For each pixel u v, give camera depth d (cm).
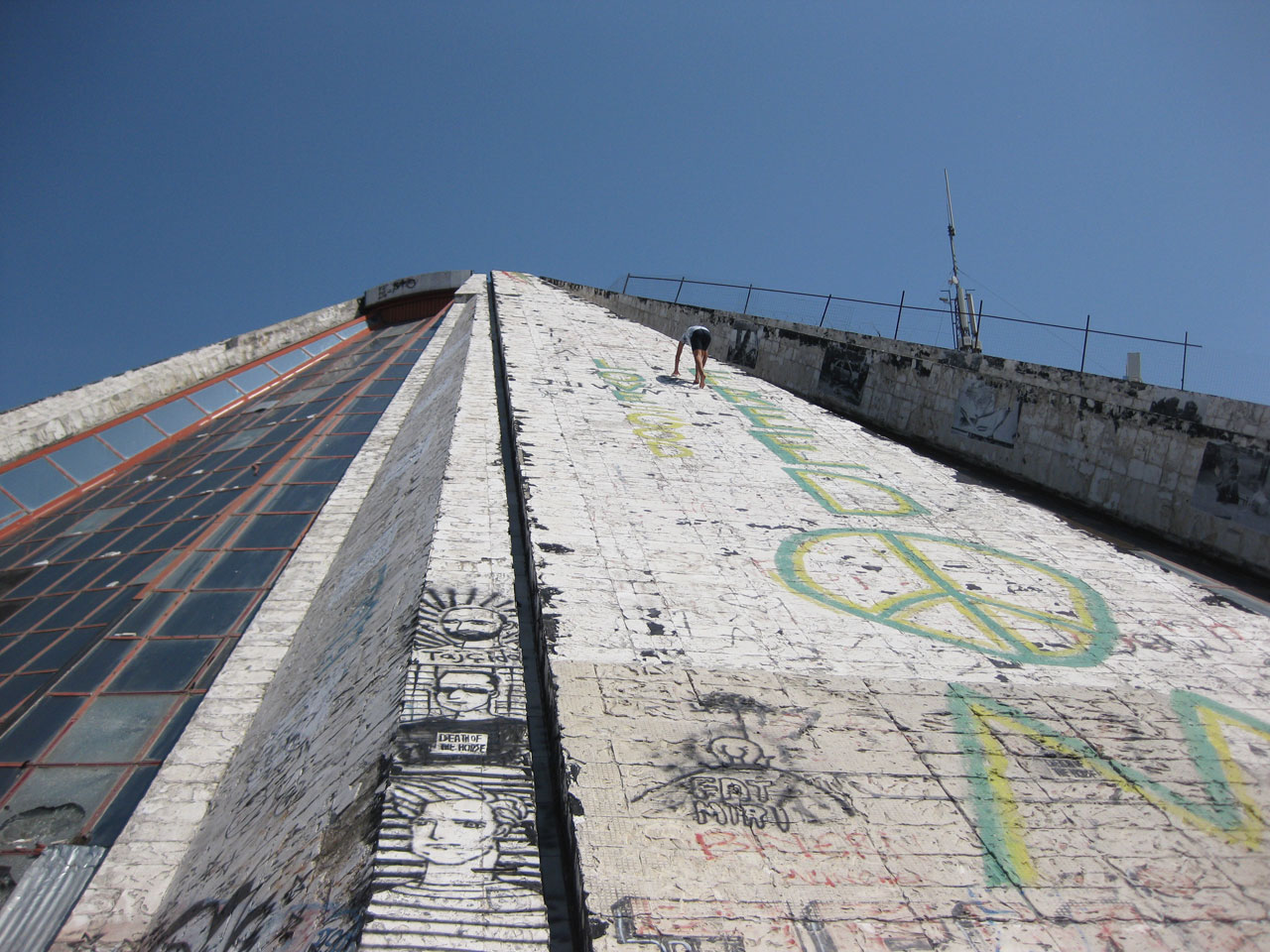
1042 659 729
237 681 945
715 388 1544
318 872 459
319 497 1471
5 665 1102
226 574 1230
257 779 705
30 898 693
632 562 805
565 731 546
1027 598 849
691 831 481
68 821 786
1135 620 826
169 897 646
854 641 717
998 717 632
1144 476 1230
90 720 929
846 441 1324
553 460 1052
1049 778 571
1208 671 741
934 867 484
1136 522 1229
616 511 926
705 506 980
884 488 1130
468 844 438
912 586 842
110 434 1994
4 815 798
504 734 525
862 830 502
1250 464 1101
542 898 412
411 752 498
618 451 1126
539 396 1330
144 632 1101
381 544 1008
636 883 443
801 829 495
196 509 1521
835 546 916
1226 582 1048
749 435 1282
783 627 723
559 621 673
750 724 581
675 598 744
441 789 473
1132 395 1271
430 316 3053
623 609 710
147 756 866
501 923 395
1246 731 653
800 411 1470
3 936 661
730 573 812
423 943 378
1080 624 807
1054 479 1359
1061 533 1046
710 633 693
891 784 543
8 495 1736
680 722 571
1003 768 575
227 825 671
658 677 620
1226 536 1112
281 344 2661
